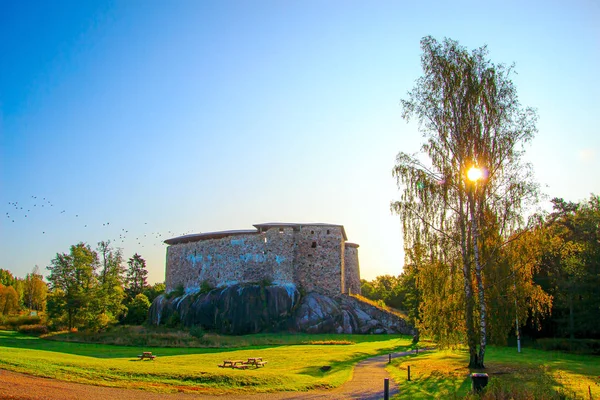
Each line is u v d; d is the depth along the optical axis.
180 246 86.50
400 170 33.03
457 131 32.47
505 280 31.58
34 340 53.75
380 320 73.19
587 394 23.53
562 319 52.31
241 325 71.56
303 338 61.88
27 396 18.84
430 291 32.41
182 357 39.69
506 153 31.84
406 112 33.72
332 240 81.38
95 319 64.19
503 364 35.28
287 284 77.44
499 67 33.03
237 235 81.25
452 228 32.62
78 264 65.69
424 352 46.84
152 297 113.06
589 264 49.53
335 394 24.77
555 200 59.34
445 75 32.81
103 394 20.88
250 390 24.55
